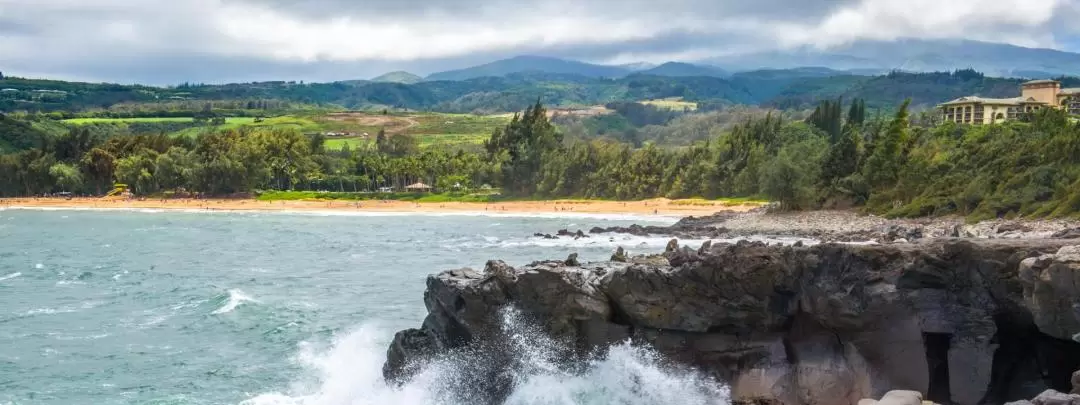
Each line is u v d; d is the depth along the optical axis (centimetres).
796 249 3512
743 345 3628
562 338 3778
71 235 15550
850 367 3431
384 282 8575
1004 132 14488
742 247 3569
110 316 6894
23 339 6056
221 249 12575
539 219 18950
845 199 14750
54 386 4906
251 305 7162
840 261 3425
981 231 9706
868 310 3353
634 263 4022
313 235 15050
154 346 5800
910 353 3331
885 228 11738
